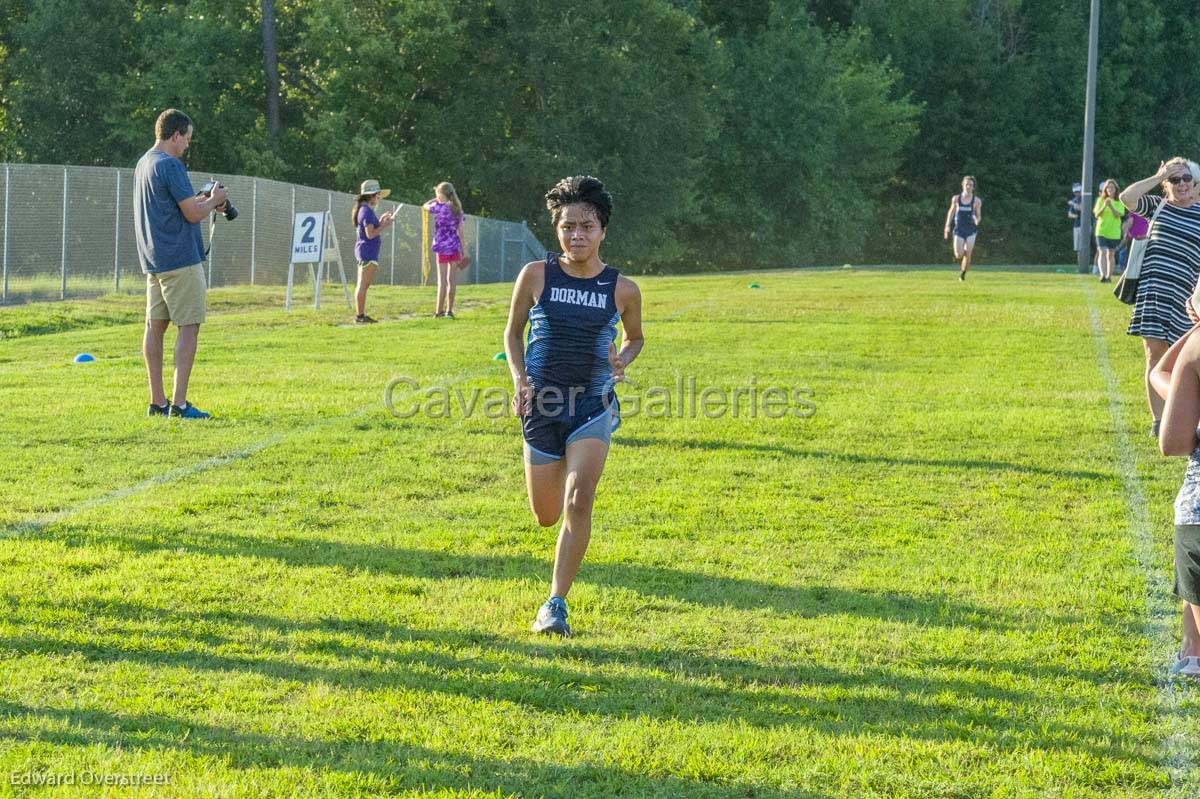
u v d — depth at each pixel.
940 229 119.94
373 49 81.00
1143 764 7.27
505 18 87.31
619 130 88.56
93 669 8.42
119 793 6.61
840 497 14.00
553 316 9.80
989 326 32.22
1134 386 22.41
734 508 13.38
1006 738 7.62
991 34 121.25
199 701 7.91
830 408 19.88
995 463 15.84
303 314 35.19
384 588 10.40
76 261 44.22
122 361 24.72
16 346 27.36
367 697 8.05
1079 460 16.05
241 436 16.84
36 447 15.88
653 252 95.81
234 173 82.88
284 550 11.48
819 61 106.38
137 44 83.38
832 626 9.64
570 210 9.70
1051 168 119.00
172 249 17.73
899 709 8.06
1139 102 117.88
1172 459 16.08
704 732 7.61
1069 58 117.69
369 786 6.79
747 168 105.81
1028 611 10.09
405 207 64.56
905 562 11.47
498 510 13.20
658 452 16.34
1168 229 16.75
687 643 9.24
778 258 108.12
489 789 6.82
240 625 9.38
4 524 12.13
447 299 34.22
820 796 6.83
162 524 12.27
